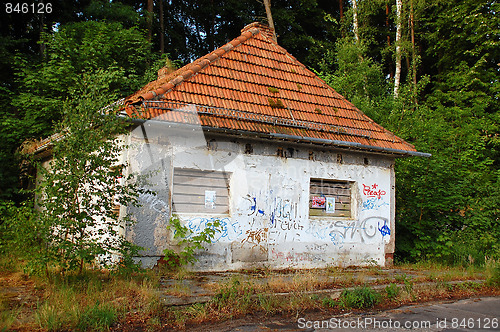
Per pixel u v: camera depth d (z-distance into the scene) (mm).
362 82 18281
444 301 7285
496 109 20250
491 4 20531
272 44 11281
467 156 14328
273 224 8898
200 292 6125
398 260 11617
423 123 14820
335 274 8047
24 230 6090
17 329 4508
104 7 17438
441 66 23969
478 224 12133
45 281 6262
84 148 6223
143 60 15914
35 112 12664
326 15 23812
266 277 7656
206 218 8109
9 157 11797
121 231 7500
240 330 5098
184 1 25578
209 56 9586
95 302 5277
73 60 13945
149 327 4887
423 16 23328
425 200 12016
